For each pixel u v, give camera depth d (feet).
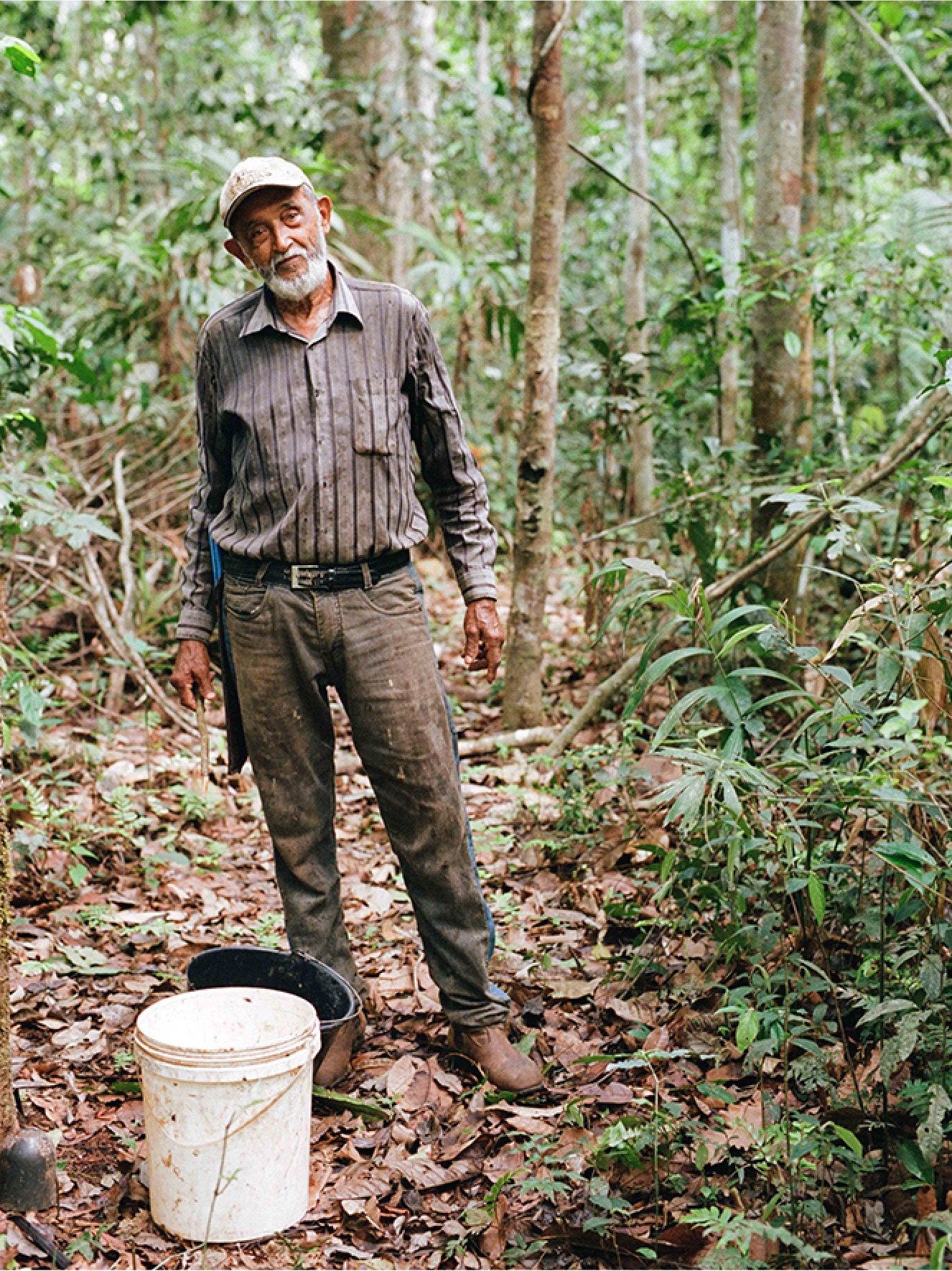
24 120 31.22
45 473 19.92
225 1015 8.43
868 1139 8.02
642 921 11.32
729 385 21.63
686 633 16.55
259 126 27.40
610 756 13.93
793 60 17.65
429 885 9.18
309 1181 8.23
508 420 26.78
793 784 10.60
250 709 9.20
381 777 9.09
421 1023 10.23
